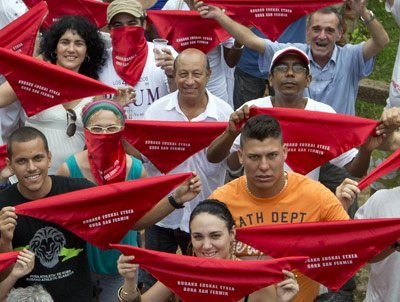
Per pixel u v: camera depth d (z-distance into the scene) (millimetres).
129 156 6387
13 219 5195
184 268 4984
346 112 7688
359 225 5188
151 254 5004
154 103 7070
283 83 6676
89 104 6176
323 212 5605
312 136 6227
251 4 7371
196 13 7793
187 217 6980
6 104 6902
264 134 5406
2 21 8375
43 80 6527
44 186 5559
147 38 8938
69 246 5520
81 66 7438
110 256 6098
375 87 11047
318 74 7590
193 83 6809
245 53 9102
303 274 5324
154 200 5496
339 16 7508
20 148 5355
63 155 6984
